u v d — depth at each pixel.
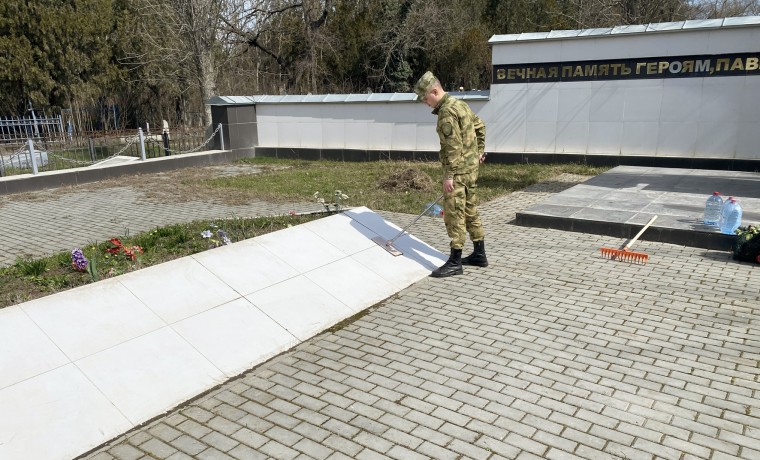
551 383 3.72
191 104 31.53
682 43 11.27
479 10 31.41
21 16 23.59
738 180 9.77
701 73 11.22
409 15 28.08
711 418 3.31
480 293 5.36
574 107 12.56
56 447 3.11
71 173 12.16
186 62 25.25
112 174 12.96
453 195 5.64
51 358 3.66
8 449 3.04
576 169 12.23
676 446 3.07
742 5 28.25
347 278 5.46
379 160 14.98
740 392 3.58
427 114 14.21
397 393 3.65
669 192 8.84
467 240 7.27
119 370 3.71
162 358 3.90
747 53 10.77
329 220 6.50
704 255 6.34
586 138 12.59
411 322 4.75
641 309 4.89
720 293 5.21
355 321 4.81
